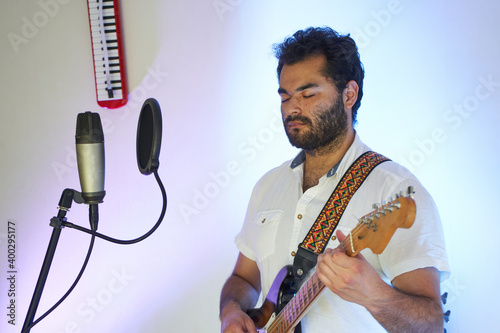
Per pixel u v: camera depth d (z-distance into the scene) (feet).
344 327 4.92
